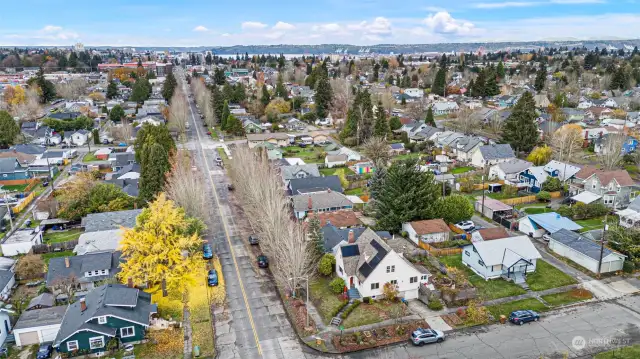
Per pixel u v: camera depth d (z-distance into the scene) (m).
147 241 49.88
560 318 46.59
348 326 45.97
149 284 54.00
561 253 60.62
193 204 66.00
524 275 55.12
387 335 44.44
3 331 44.28
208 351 42.53
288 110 174.50
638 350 41.25
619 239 58.41
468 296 50.12
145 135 102.94
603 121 138.00
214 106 159.75
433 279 54.09
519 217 73.00
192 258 52.72
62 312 46.22
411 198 67.38
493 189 87.31
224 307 50.06
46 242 67.12
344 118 157.12
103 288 47.88
